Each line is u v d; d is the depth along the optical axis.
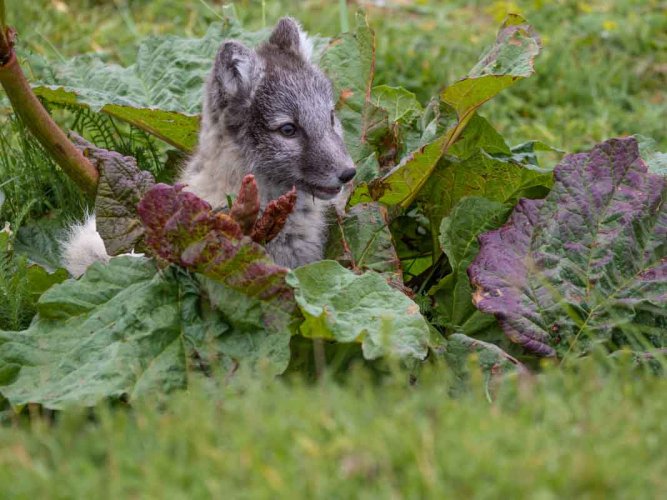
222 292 5.37
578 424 4.18
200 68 7.78
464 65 11.34
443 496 3.54
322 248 6.54
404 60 11.17
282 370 5.12
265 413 4.27
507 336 5.65
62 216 7.30
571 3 13.40
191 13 12.36
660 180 6.05
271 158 6.61
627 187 6.04
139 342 5.23
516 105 10.85
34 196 7.36
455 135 6.68
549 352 5.58
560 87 11.17
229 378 5.12
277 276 5.25
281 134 6.59
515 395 4.70
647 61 11.83
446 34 12.23
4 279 5.96
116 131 7.73
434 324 6.19
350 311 5.39
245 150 6.64
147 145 7.83
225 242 5.21
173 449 4.07
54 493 3.76
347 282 5.46
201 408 4.37
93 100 7.14
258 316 5.31
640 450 3.88
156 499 3.64
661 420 4.20
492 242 5.98
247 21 12.16
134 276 5.51
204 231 5.20
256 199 5.44
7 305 6.01
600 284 5.77
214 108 6.63
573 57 11.83
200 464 3.85
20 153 7.70
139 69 7.83
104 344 5.22
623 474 3.66
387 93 7.47
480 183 6.71
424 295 6.49
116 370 5.07
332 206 6.61
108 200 5.82
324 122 6.65
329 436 4.07
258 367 5.14
